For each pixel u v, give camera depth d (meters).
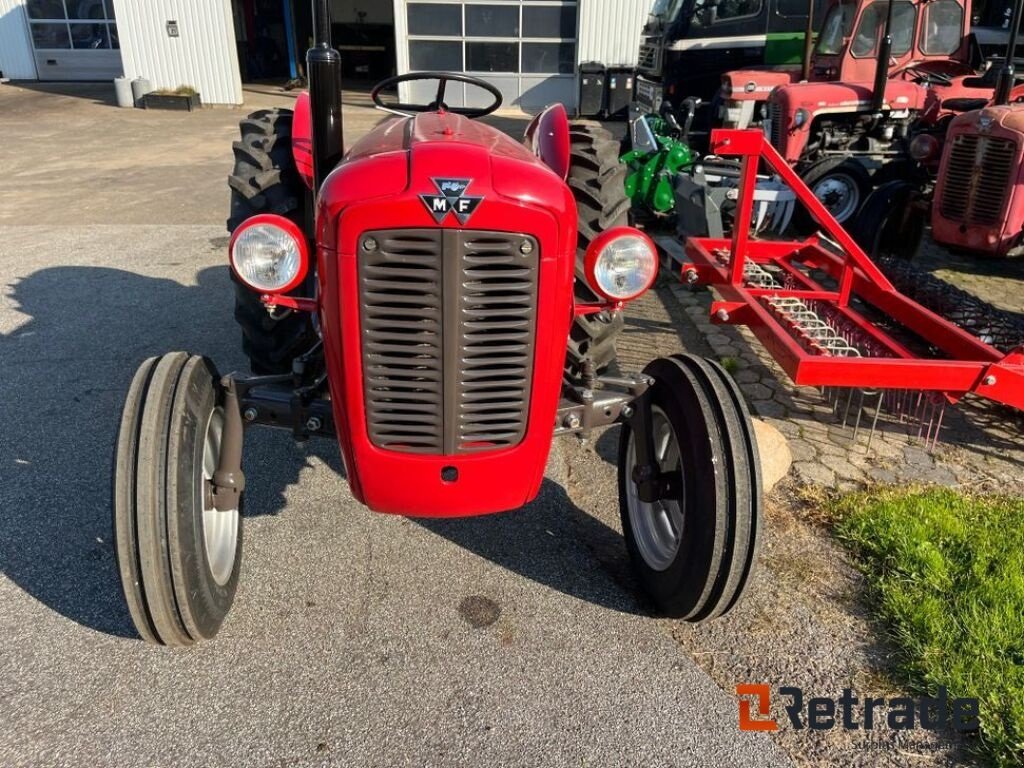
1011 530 3.09
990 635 2.53
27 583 2.71
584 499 3.35
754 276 4.97
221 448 2.43
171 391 2.21
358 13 21.03
